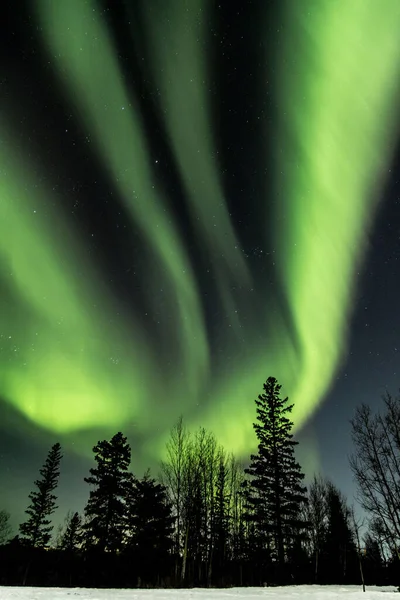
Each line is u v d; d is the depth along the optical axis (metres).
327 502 43.09
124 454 34.75
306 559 38.44
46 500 40.88
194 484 33.12
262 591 19.09
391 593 19.25
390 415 17.69
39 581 30.61
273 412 39.28
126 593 16.64
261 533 34.69
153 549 30.42
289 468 36.78
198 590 19.00
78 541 31.47
